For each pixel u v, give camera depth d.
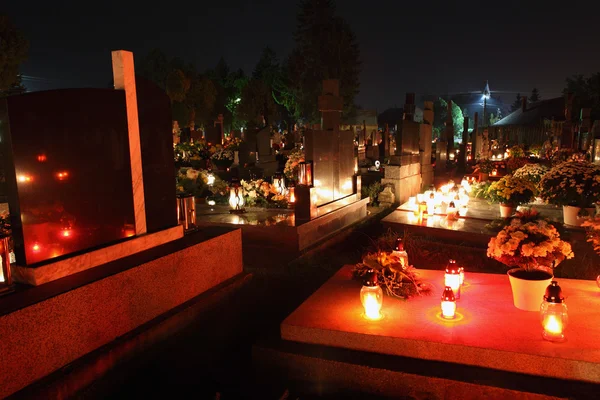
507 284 5.26
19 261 3.83
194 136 27.22
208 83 51.91
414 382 3.83
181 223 5.61
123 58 4.66
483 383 3.63
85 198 4.27
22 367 3.39
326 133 9.54
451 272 4.76
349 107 54.19
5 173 3.74
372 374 3.95
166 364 4.51
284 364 4.29
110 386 3.97
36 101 3.82
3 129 3.68
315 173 9.11
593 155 19.02
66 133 4.07
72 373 3.65
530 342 3.86
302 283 6.70
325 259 8.02
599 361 3.53
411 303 4.79
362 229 10.48
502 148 30.55
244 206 10.41
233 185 9.91
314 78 53.12
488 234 8.61
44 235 3.91
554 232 4.66
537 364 3.67
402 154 13.26
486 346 3.82
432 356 3.97
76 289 3.79
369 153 26.08
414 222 9.89
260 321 5.52
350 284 5.45
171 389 4.18
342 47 52.31
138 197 4.84
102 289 4.03
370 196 13.60
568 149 22.02
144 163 4.95
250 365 4.61
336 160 10.09
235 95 63.09
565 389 3.52
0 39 23.25
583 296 4.76
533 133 41.66
